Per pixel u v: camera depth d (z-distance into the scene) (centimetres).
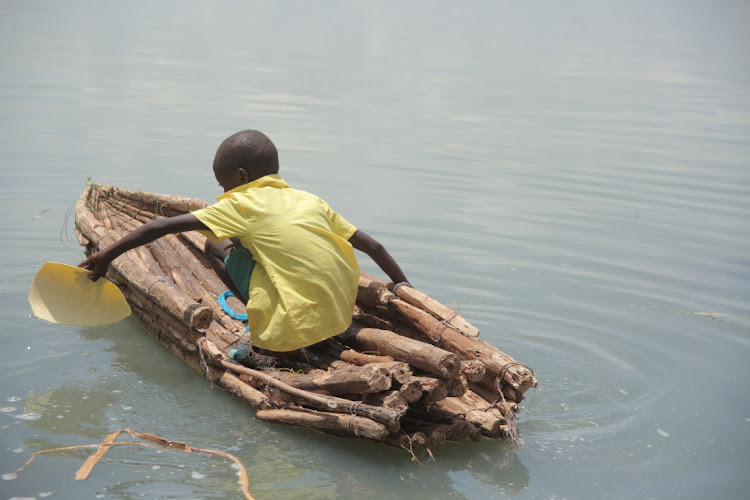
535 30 3055
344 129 1095
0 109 1052
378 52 2033
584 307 546
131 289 475
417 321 396
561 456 354
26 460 321
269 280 379
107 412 367
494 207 781
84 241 512
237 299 461
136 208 557
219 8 3130
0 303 484
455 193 822
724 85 1720
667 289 591
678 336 504
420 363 346
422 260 622
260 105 1217
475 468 340
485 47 2319
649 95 1548
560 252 663
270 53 1856
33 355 422
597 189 869
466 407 368
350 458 342
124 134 971
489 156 991
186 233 539
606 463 349
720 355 479
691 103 1466
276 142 991
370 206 754
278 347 371
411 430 350
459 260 628
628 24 3594
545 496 321
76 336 454
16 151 859
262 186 398
